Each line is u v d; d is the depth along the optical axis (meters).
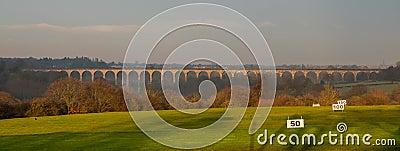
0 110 71.94
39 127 52.88
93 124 55.00
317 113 64.50
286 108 72.75
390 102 86.56
